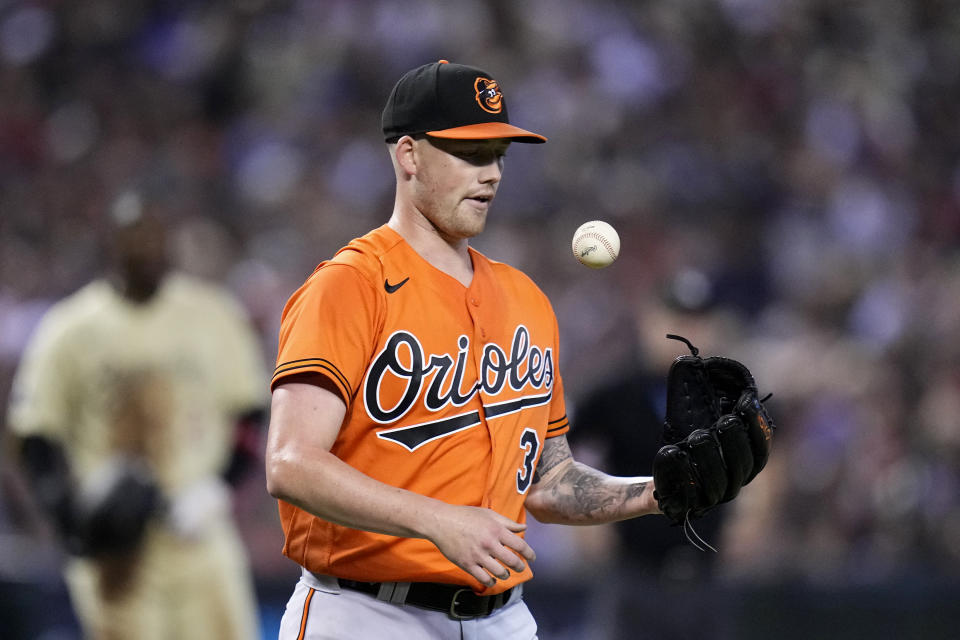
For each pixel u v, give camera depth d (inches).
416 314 434.3
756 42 2138.3
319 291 424.8
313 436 402.6
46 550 1053.8
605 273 1696.6
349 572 434.9
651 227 1785.2
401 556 430.0
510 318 462.0
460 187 439.2
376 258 436.8
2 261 1697.8
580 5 2138.3
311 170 1929.1
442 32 2084.2
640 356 837.2
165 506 785.6
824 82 2089.1
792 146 1969.7
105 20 2201.0
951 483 1255.5
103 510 757.3
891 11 2246.6
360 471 426.0
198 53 2143.2
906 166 1985.7
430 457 431.8
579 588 957.2
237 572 825.5
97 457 806.5
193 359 820.6
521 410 457.1
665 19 2143.2
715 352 837.2
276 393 415.2
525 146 1867.6
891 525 1237.7
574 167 1881.2
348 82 2066.9
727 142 1957.4
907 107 2096.5
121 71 2154.3
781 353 1487.5
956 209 1886.1
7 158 2003.0
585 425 816.3
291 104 2063.2
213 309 840.9
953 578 995.9
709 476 422.9
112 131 2053.4
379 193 1888.5
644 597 831.7
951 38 2212.1
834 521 1253.7
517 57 2065.7
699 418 447.5
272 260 1704.0
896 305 1585.9
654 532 831.7
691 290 828.6
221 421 836.6
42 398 798.5
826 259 1731.1
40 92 2132.1
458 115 432.8
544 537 1173.7
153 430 805.9
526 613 472.1
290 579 1000.2
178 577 792.3
